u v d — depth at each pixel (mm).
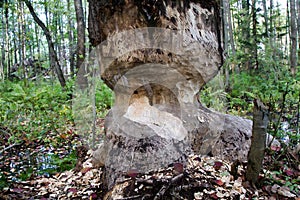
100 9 2000
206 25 2027
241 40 10242
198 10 1972
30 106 5324
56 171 3115
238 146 2439
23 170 3174
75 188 2432
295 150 2533
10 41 16516
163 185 1790
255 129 1921
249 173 2008
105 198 2029
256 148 1937
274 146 2496
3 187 2598
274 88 3965
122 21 1905
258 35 10391
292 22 9570
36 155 3707
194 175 1970
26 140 4180
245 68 10898
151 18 1834
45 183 2697
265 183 2070
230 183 1983
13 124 4668
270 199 1901
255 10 11602
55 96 6297
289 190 2006
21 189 2561
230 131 2479
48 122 4777
